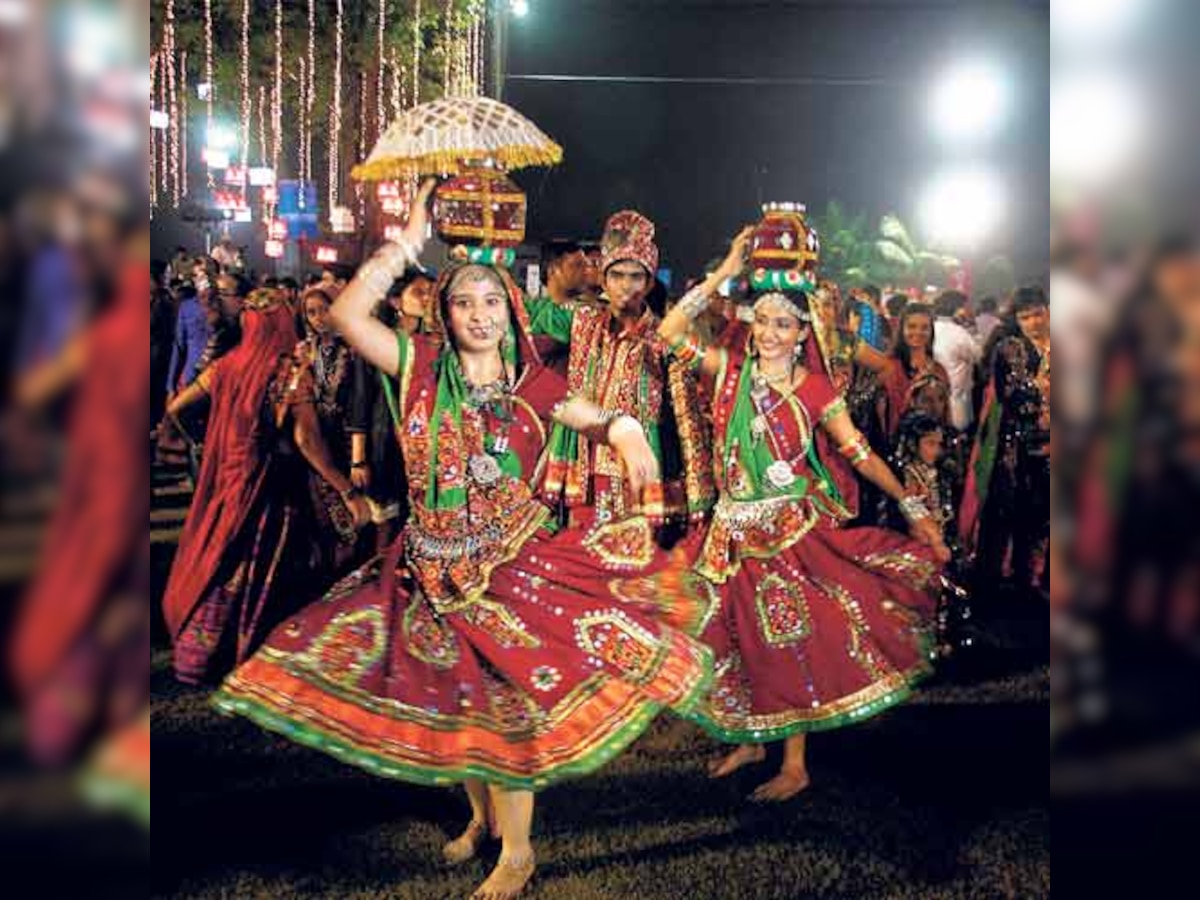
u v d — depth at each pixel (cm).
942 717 588
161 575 800
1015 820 464
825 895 402
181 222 1819
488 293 409
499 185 419
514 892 395
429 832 446
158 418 1170
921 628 510
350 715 370
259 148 1870
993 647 709
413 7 1709
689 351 529
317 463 610
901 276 2461
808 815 468
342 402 698
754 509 512
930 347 794
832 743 551
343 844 434
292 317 630
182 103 1662
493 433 414
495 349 418
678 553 450
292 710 367
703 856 429
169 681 611
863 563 519
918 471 734
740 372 520
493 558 409
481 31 2228
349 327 404
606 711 388
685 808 474
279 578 612
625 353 575
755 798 483
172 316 1222
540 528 430
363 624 390
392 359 410
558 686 389
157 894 392
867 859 430
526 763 376
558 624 400
